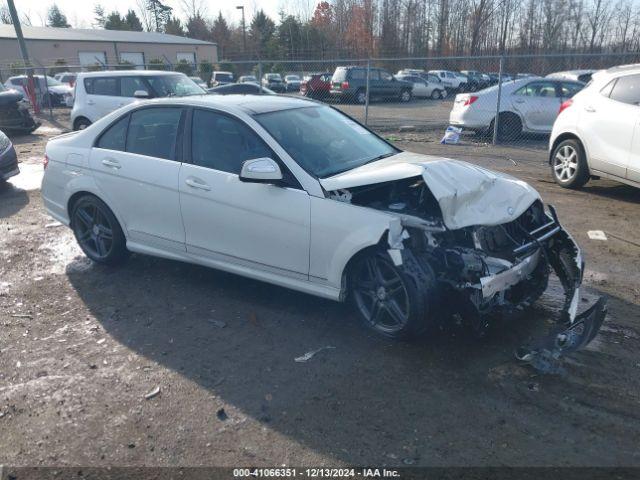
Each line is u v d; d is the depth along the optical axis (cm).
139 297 483
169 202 471
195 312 453
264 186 418
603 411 321
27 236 654
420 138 1382
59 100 2444
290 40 5838
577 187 814
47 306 471
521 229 405
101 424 321
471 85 3328
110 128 520
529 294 411
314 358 381
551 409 323
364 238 372
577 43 4750
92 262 568
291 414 325
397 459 288
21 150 1295
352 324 425
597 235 611
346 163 438
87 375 369
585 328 360
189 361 382
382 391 343
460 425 312
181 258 486
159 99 498
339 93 2562
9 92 1517
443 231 359
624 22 4528
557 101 1270
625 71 734
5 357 392
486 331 406
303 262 410
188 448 300
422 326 371
